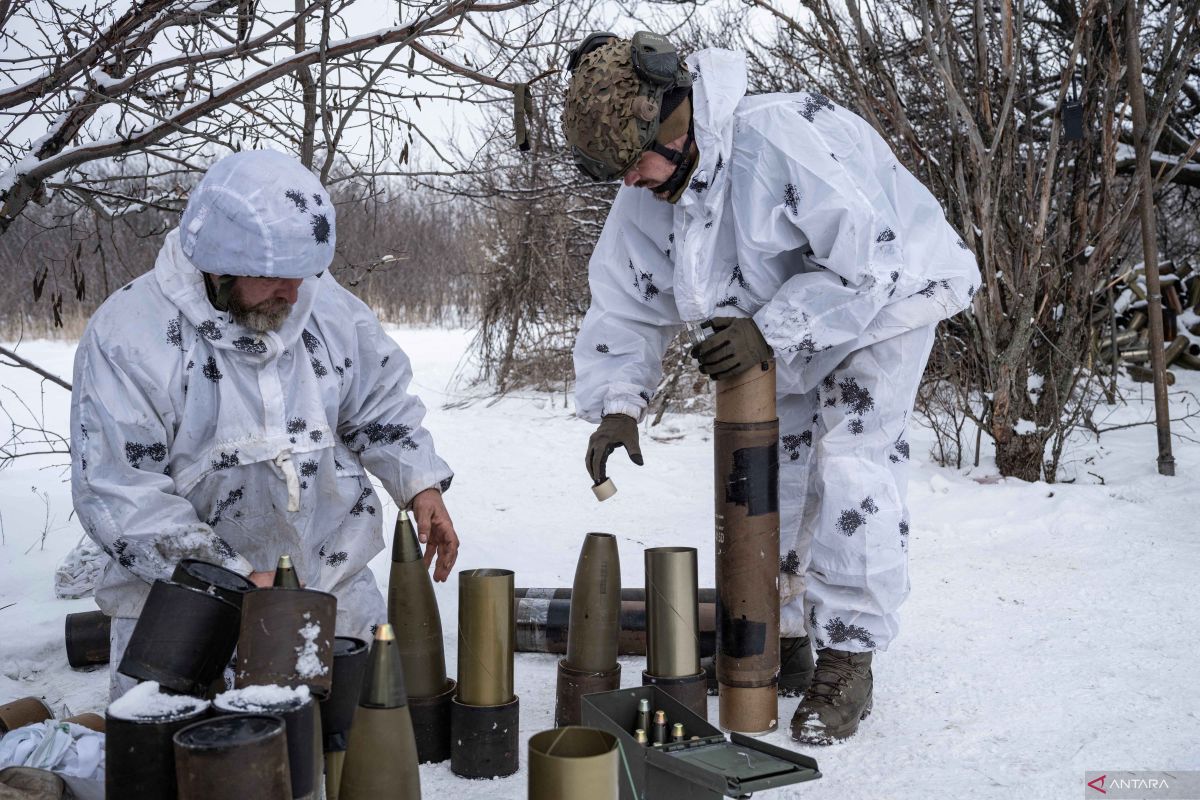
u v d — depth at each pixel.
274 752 1.43
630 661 3.35
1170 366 9.55
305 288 2.43
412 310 20.77
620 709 2.17
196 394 2.34
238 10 3.44
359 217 6.64
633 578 4.25
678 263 2.60
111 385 2.28
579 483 6.48
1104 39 6.16
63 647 3.40
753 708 2.59
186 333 2.34
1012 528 4.86
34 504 5.29
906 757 2.50
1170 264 9.80
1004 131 6.05
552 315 10.98
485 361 11.30
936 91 6.18
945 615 3.65
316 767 1.61
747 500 2.53
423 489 2.68
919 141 6.20
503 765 2.38
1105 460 6.26
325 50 3.29
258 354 2.36
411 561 2.45
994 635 3.41
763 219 2.52
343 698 1.82
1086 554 4.39
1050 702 2.82
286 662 1.63
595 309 2.87
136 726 1.50
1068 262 6.18
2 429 7.72
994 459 6.29
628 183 2.51
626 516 5.57
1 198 3.23
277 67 3.36
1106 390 7.84
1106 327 8.98
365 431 2.71
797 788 2.34
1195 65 8.69
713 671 2.98
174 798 1.51
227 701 1.55
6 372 10.86
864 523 2.64
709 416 8.80
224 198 2.15
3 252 5.50
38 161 3.29
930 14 6.18
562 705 2.54
